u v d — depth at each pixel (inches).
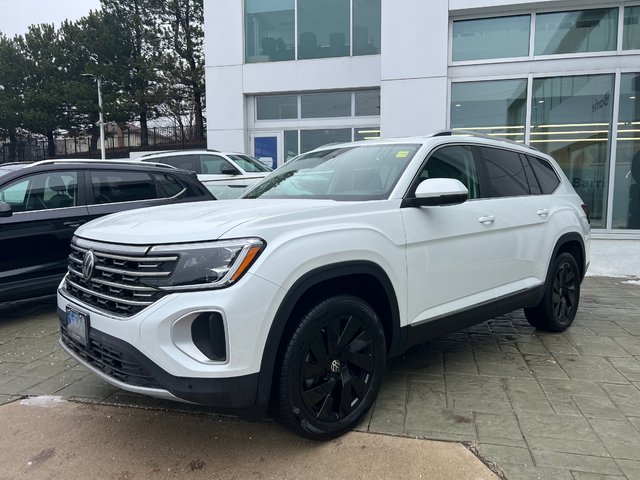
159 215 121.5
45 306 243.1
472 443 113.7
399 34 376.8
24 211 210.1
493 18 368.8
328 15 462.3
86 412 130.4
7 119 1170.6
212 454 110.7
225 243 98.1
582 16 356.5
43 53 1219.2
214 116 487.8
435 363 162.7
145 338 95.9
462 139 156.3
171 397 97.0
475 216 146.8
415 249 129.2
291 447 112.9
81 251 117.8
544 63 362.0
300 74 466.3
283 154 486.9
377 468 104.8
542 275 176.6
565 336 189.5
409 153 141.9
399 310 126.3
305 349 106.7
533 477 101.4
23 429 122.3
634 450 110.6
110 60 1151.6
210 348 97.5
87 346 108.9
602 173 366.0
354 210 119.7
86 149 1257.4
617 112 355.6
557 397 136.9
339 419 114.9
